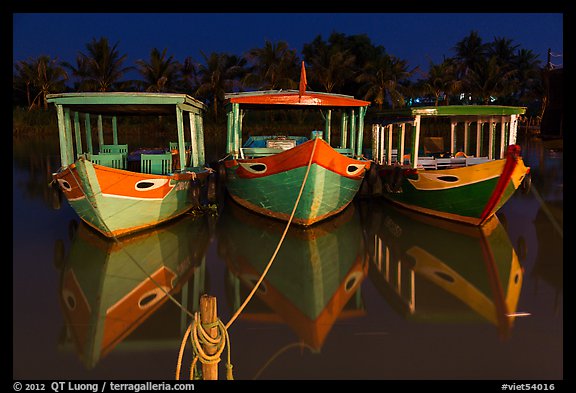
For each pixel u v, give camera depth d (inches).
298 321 252.4
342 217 488.1
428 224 463.8
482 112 466.9
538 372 201.0
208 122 1550.2
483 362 209.3
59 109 411.8
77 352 217.2
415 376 197.9
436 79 1569.9
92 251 366.6
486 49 1792.6
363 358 212.2
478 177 411.5
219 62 1493.6
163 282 313.0
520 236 418.9
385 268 344.2
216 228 436.5
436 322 251.9
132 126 1517.0
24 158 951.6
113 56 1497.3
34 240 391.5
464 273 332.5
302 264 351.3
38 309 264.5
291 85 1443.2
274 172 402.3
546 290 296.7
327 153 379.2
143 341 229.1
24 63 1620.3
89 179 338.3
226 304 277.4
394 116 531.2
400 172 480.7
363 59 1765.5
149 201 387.9
